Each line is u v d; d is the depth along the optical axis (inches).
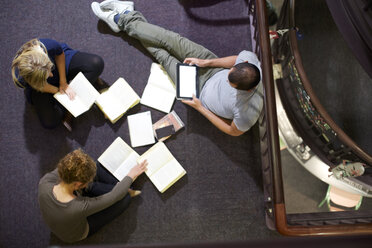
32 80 75.1
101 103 95.2
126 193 84.8
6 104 100.9
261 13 68.4
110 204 78.7
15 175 96.6
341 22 89.1
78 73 91.8
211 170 95.0
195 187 94.1
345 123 115.5
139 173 87.7
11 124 99.6
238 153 95.6
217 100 87.1
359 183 96.3
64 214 73.2
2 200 95.1
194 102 90.4
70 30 105.0
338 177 94.7
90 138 98.0
